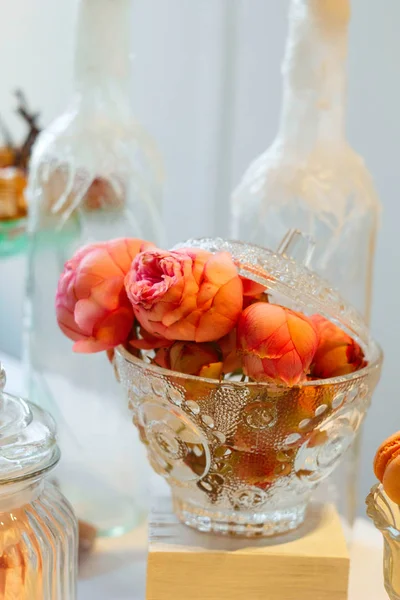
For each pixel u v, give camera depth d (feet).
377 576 2.66
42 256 2.89
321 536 2.34
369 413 3.56
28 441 2.15
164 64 4.48
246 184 2.76
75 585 2.35
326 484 2.69
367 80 3.41
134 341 2.23
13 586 2.19
